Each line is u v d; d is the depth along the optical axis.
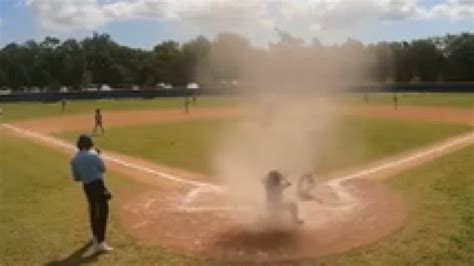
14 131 38.19
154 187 17.59
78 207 14.92
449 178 17.20
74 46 117.31
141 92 78.44
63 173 20.16
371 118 41.69
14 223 13.61
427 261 10.52
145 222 13.49
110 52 117.31
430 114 44.16
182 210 14.55
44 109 59.84
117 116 48.62
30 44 116.94
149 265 10.75
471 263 10.45
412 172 18.83
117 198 16.03
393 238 11.70
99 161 11.43
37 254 11.48
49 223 13.52
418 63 103.12
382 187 16.69
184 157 23.75
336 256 10.85
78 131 36.59
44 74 113.00
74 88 113.31
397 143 26.89
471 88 75.12
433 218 12.91
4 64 113.25
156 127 38.16
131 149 26.73
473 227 12.20
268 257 10.91
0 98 71.44
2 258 11.30
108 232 12.71
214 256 11.05
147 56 115.56
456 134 30.06
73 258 11.21
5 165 22.66
